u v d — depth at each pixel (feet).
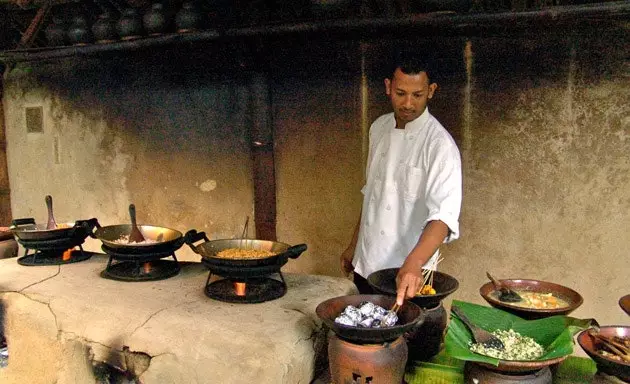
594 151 11.32
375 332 5.73
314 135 13.99
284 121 14.34
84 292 8.96
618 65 10.91
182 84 15.60
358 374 5.95
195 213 16.10
